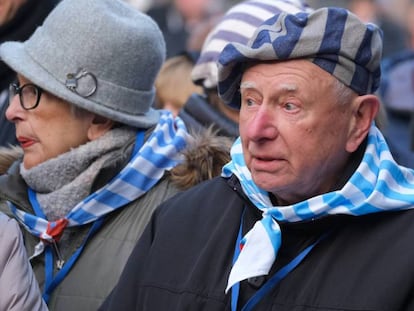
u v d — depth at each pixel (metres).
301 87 5.89
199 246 6.56
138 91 7.86
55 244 7.61
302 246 6.13
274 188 6.05
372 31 6.02
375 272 5.84
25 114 7.72
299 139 5.93
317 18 5.95
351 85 5.97
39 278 7.62
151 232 6.92
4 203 7.98
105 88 7.68
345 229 6.05
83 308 7.37
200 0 20.52
